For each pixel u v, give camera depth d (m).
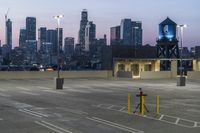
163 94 35.75
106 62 71.75
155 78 64.88
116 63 68.25
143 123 18.58
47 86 45.22
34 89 40.72
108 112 22.53
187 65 74.88
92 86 45.62
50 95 33.88
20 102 27.95
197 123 18.72
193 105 26.81
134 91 38.81
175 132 16.28
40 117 20.38
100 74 66.88
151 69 70.94
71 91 38.41
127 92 37.50
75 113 22.05
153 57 78.06
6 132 16.09
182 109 24.42
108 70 68.44
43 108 24.38
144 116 20.98
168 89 42.00
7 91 38.16
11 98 31.03
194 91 39.50
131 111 23.09
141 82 54.22
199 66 74.00
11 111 22.83
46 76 62.97
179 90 40.75
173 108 24.94
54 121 19.02
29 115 21.12
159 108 24.84
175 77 67.44
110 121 19.12
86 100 29.64
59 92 37.19
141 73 65.00
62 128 17.03
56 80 40.75
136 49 75.25
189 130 16.78
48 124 18.09
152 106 25.92
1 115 21.11
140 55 75.94
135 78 64.19
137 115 21.34
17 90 39.38
